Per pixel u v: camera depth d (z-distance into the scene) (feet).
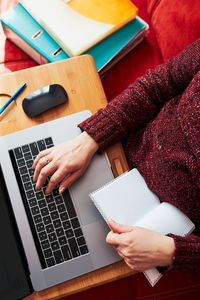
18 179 2.05
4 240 1.90
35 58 3.06
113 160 2.20
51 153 2.04
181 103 1.89
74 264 1.95
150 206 2.07
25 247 1.94
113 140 2.15
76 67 2.31
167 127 2.01
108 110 2.14
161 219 1.97
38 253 1.95
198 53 1.94
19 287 1.83
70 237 1.98
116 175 2.20
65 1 2.71
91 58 2.34
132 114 2.15
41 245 1.96
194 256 1.77
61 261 1.95
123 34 2.84
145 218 1.98
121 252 1.87
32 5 2.66
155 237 1.83
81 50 2.62
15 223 1.97
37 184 2.01
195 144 1.78
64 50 2.70
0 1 3.38
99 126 2.11
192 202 1.94
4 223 1.92
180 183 1.93
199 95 1.77
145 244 1.80
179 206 1.99
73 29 2.66
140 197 2.07
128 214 2.00
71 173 2.10
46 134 2.13
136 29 2.88
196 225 2.14
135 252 1.82
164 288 3.66
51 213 2.01
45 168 2.01
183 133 1.87
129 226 1.89
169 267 1.81
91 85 2.29
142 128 2.31
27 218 1.99
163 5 2.97
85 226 2.00
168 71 2.12
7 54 3.18
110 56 2.78
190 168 1.84
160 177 2.02
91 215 2.02
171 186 1.97
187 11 2.57
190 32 2.55
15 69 3.18
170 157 1.95
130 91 2.18
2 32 3.19
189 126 1.81
